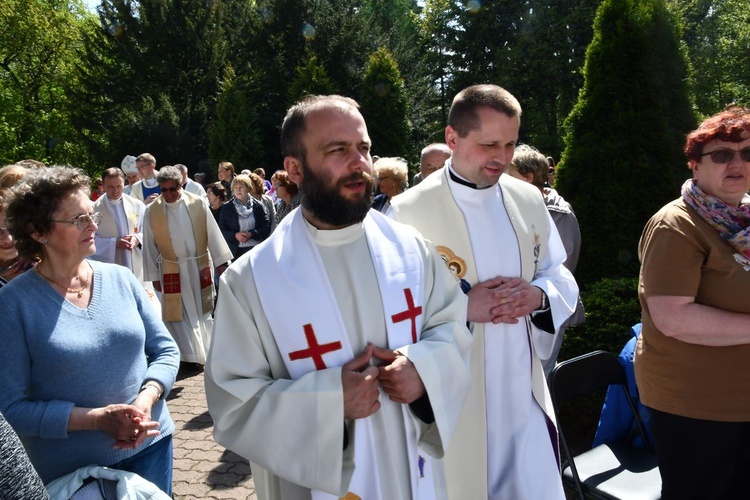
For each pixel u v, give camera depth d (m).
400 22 35.53
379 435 1.84
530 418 2.55
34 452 2.12
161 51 29.83
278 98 28.33
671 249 2.32
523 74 27.16
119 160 28.45
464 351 2.00
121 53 30.03
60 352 2.08
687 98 5.01
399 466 1.85
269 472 1.97
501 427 2.54
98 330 2.18
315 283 1.85
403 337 1.91
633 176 4.85
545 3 27.16
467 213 2.60
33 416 2.00
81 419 2.05
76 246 2.16
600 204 4.94
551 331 2.52
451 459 2.51
